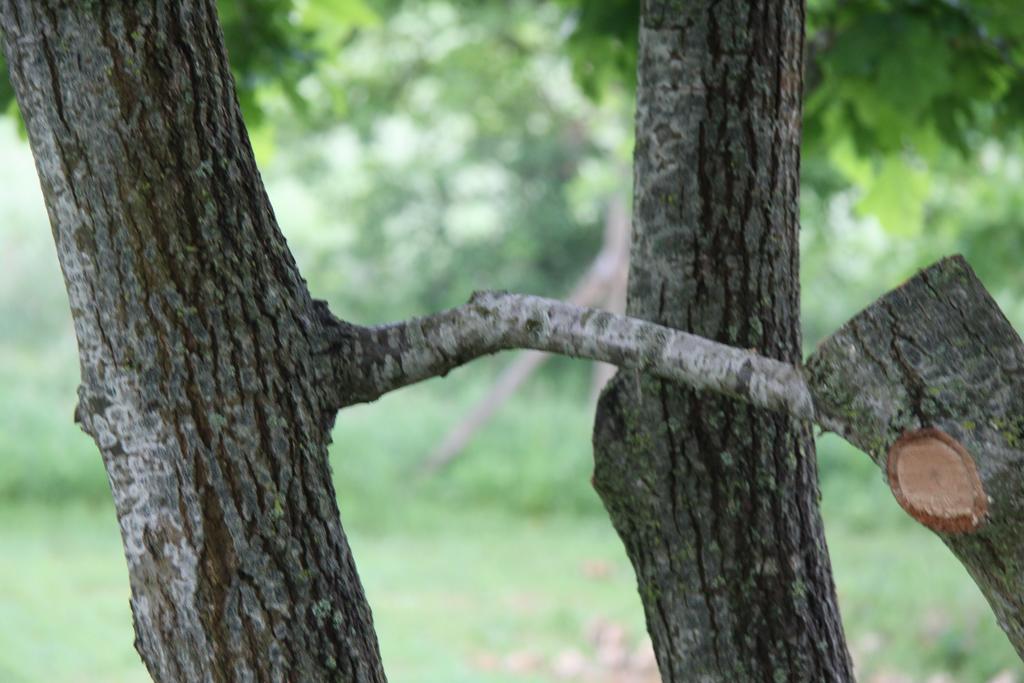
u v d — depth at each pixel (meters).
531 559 12.12
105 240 2.26
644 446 2.80
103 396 2.30
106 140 2.24
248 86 4.98
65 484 13.99
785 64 2.83
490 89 20.44
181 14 2.29
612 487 2.86
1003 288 10.73
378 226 26.03
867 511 13.99
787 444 2.83
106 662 8.01
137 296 2.26
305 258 26.34
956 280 2.04
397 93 20.56
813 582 2.86
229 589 2.27
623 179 18.36
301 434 2.36
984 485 1.95
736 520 2.77
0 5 2.28
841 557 12.05
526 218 25.39
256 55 5.02
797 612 2.79
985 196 10.75
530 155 24.81
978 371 1.99
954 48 4.53
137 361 2.27
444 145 25.50
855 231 15.27
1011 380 1.98
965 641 8.72
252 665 2.27
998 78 4.76
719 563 2.78
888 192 5.71
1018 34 4.47
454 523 13.75
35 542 11.81
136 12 2.24
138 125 2.24
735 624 2.78
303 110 5.48
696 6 2.76
